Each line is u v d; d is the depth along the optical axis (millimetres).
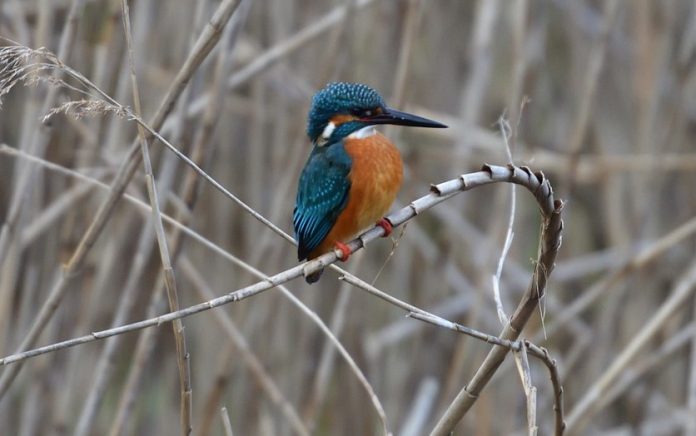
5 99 11703
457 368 10875
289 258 11438
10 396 11500
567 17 13016
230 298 5703
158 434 12445
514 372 12094
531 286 6004
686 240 12695
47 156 10141
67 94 9047
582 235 13531
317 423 11570
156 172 9898
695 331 10453
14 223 8852
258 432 11594
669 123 11781
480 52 11422
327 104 7828
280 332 11539
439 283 12391
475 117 11484
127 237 11773
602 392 9281
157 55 11641
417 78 12711
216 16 7215
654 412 12273
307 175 7742
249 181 11828
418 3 9641
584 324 12625
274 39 11906
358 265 10109
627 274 10398
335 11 10508
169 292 6266
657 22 12141
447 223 12266
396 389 12148
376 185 7496
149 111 11242
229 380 10969
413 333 12359
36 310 11164
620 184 12188
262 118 11570
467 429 11906
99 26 10734
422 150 12102
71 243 9969
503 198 10828
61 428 10438
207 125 8516
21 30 9602
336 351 10188
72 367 10531
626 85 12781
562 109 13305
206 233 11930
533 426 5691
